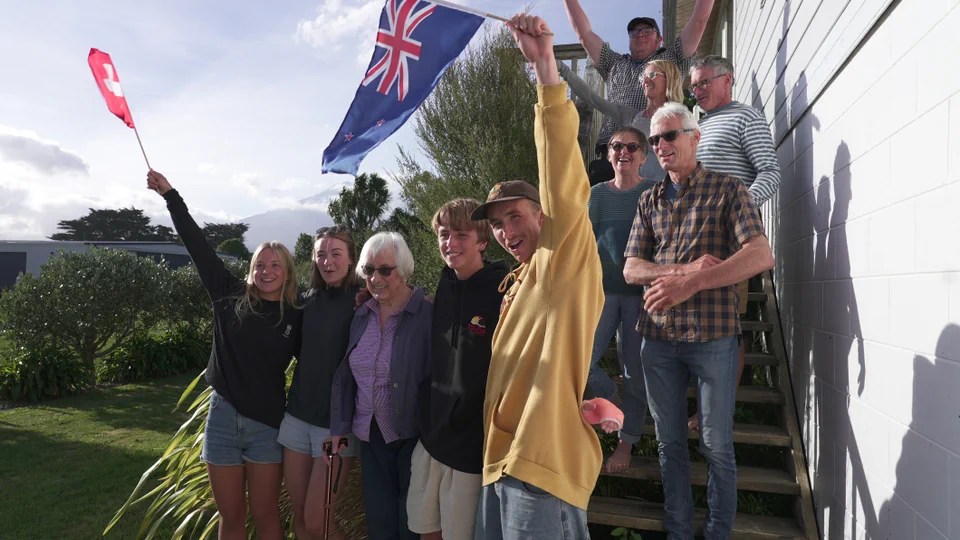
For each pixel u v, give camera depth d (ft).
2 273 91.61
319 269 9.42
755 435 10.94
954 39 5.64
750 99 19.24
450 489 6.93
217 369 9.28
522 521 5.69
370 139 7.49
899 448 6.88
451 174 23.91
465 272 7.48
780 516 10.52
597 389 10.47
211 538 11.81
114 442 21.79
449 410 6.96
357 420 8.48
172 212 9.98
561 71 14.49
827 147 9.86
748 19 20.01
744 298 11.86
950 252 5.73
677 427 8.96
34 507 15.75
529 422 5.72
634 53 14.33
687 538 9.04
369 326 8.66
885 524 7.23
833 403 9.30
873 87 7.75
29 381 28.84
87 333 32.09
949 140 5.75
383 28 7.52
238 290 9.78
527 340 6.06
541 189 5.99
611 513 9.92
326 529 8.44
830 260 9.59
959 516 5.52
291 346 9.41
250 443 9.20
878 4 7.41
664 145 8.64
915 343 6.48
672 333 8.54
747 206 8.19
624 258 10.28
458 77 24.45
